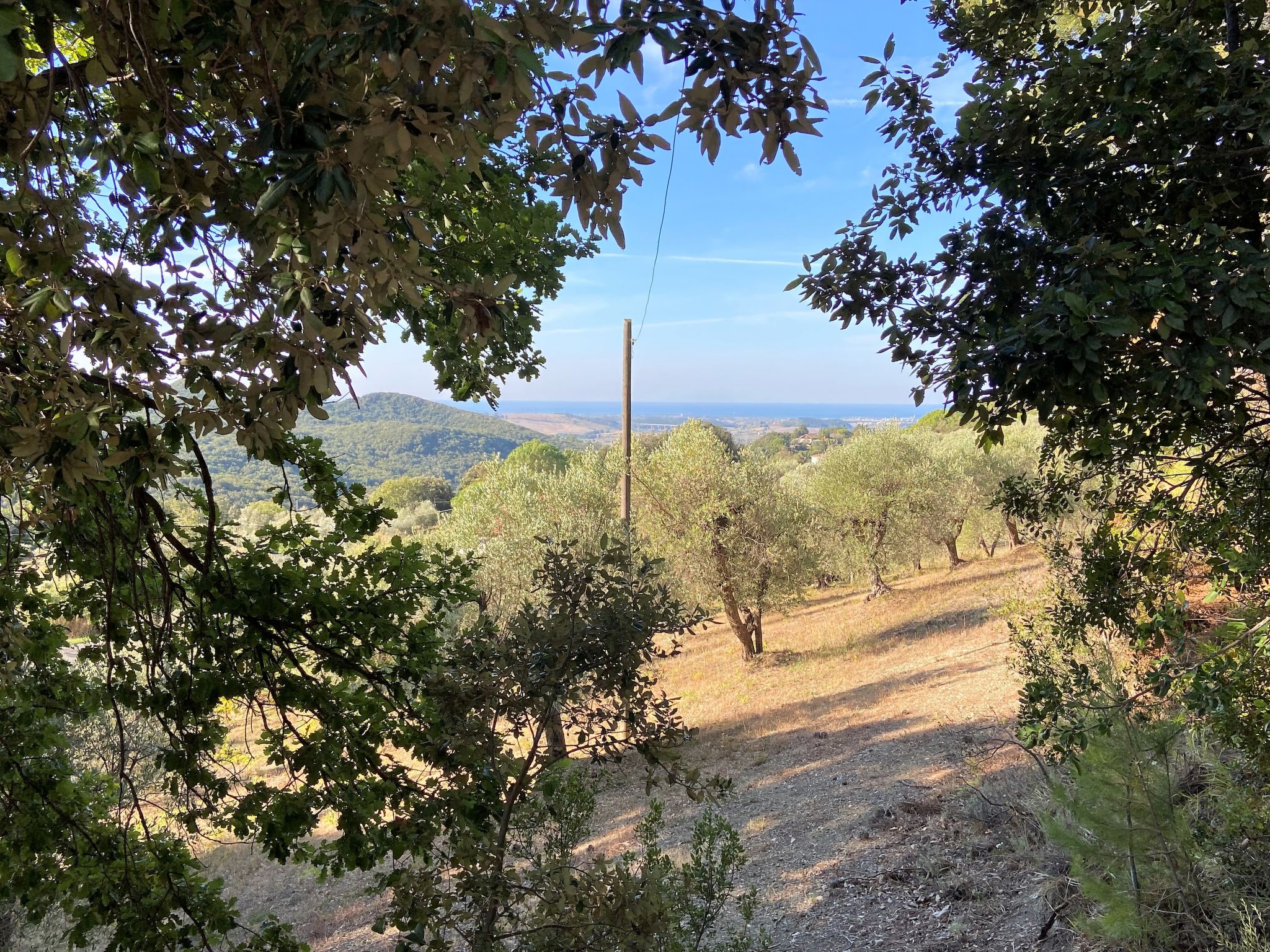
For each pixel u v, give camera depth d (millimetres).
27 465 1683
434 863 3594
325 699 3842
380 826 3684
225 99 1481
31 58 1706
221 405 1688
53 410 1634
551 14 1179
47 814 3707
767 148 1347
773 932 5719
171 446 1783
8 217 1575
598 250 4879
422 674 3945
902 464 21797
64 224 1539
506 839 2896
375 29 1089
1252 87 2398
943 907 5285
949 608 17156
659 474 18406
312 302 1448
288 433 3721
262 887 10609
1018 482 3902
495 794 3373
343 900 9602
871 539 22234
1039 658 4719
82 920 3549
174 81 1427
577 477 19234
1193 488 3658
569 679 2709
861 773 8891
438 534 17578
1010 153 2750
